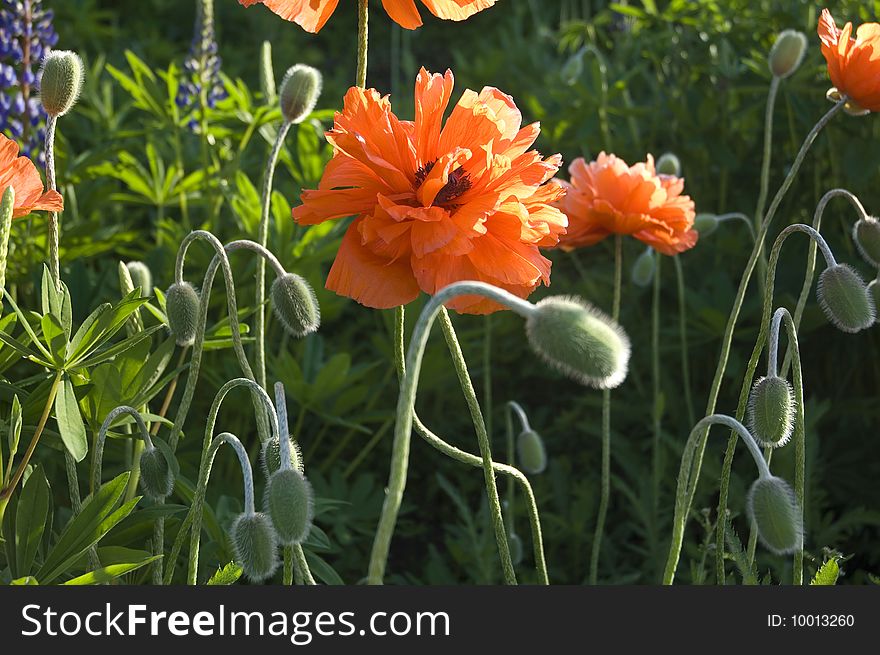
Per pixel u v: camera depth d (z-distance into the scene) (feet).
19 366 12.95
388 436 16.35
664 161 13.67
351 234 7.38
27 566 7.66
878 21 16.52
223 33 33.88
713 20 19.02
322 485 13.93
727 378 16.28
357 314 18.29
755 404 7.77
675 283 17.53
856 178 15.58
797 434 8.53
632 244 17.97
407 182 7.30
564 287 18.26
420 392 16.31
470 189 7.36
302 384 13.29
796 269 16.26
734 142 18.51
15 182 7.45
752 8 18.90
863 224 8.98
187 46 31.27
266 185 9.20
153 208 19.08
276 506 6.25
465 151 7.09
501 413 16.84
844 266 8.32
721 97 17.90
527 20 34.63
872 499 14.44
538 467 11.57
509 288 7.44
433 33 35.22
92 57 28.68
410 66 27.94
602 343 5.36
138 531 8.66
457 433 16.60
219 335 9.73
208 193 15.85
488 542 12.84
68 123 20.61
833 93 9.55
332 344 17.85
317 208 7.38
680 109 17.88
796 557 8.61
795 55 11.62
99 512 7.54
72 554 7.44
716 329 15.37
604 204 10.89
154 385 8.70
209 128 16.43
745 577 8.66
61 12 28.99
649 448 15.72
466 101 7.59
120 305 8.05
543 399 17.48
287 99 9.12
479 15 35.63
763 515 6.43
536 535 8.51
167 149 18.65
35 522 7.72
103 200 16.19
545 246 8.06
